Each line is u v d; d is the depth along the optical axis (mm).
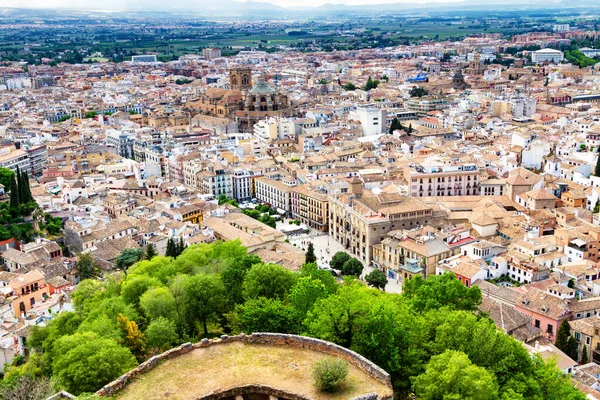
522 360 145500
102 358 141875
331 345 122062
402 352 140625
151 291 185250
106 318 172625
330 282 194625
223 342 128500
